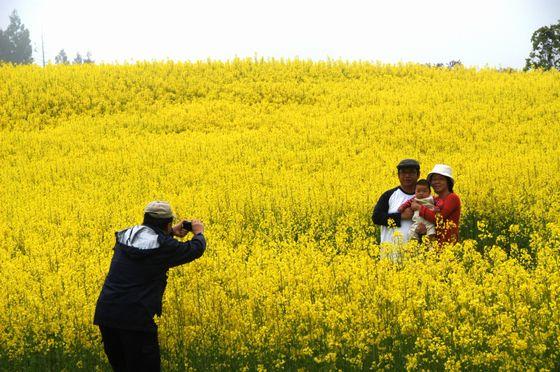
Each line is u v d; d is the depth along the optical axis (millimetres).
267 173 20500
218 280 7824
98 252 10805
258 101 37375
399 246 7961
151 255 6316
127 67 44062
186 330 6914
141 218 14477
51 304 7633
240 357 6590
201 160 23688
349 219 12773
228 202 15648
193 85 39656
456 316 6266
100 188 19375
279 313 6859
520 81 38406
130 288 6293
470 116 29281
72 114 34781
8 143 28734
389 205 9320
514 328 5938
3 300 7836
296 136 27938
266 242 11836
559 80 37625
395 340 6289
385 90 38812
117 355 6535
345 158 23094
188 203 15742
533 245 7621
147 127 31703
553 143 23203
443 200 9172
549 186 14711
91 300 7641
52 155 26969
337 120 30891
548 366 5668
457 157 21594
